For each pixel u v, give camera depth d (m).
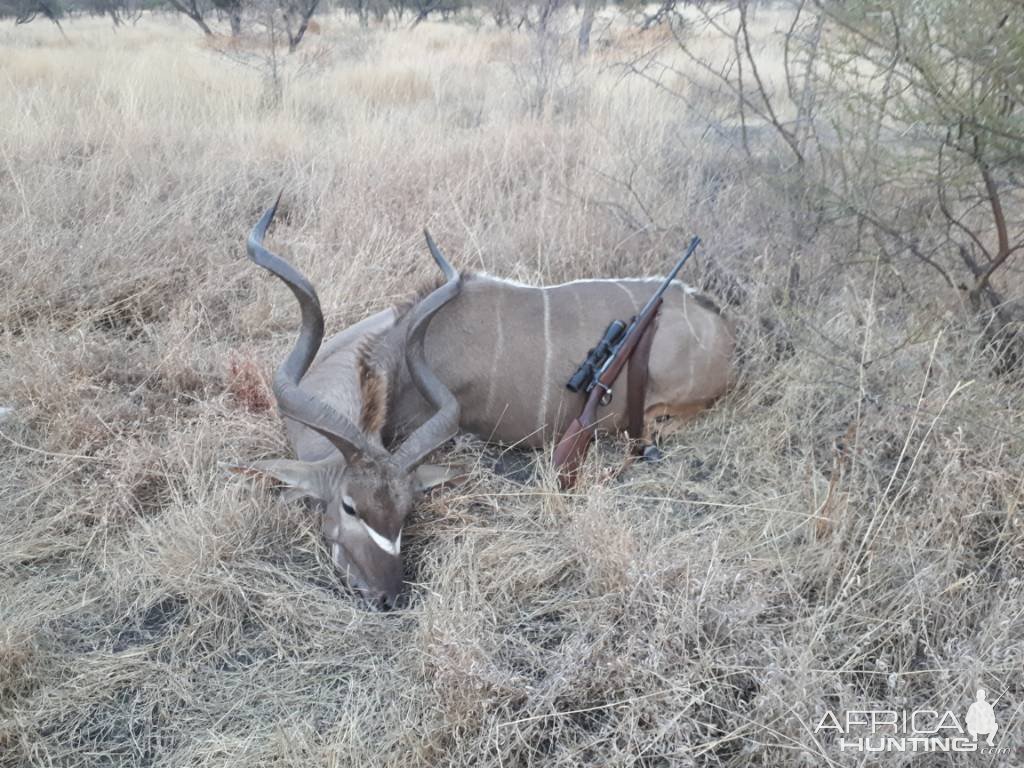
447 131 8.62
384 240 5.79
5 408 4.13
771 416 4.16
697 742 2.64
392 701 2.85
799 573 3.17
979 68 3.72
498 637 3.06
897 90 4.03
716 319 4.36
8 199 6.17
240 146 7.68
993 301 4.32
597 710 2.78
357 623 3.15
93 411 4.04
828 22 4.52
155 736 2.77
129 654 3.01
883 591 3.08
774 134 5.56
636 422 4.13
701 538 3.49
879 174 4.27
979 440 3.52
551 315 4.19
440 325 4.09
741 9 4.68
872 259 4.33
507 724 2.63
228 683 2.96
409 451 3.35
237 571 3.36
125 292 5.30
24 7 26.03
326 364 4.00
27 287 5.11
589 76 9.95
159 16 30.42
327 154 7.46
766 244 4.88
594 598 3.19
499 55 13.89
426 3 26.16
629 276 5.43
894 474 3.27
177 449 3.86
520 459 4.28
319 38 16.16
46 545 3.48
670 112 7.77
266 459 3.99
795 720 2.54
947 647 2.82
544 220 5.88
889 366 3.89
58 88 10.10
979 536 3.35
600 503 3.46
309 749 2.64
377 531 3.24
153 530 3.47
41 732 2.77
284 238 6.07
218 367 4.55
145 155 7.30
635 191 5.96
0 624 3.01
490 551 3.43
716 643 2.91
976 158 3.75
